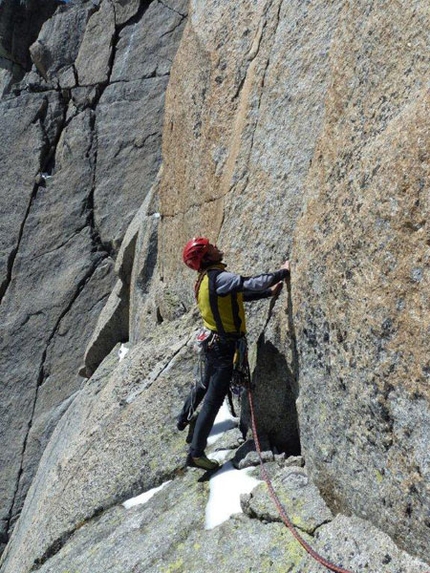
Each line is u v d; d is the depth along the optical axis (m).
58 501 6.10
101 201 14.52
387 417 3.72
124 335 11.47
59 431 9.68
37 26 16.78
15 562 6.36
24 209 14.99
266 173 6.07
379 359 3.75
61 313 13.95
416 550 3.59
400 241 3.61
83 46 15.71
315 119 5.60
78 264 14.16
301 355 4.68
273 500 4.48
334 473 4.24
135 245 10.84
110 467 5.97
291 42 6.14
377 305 3.75
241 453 5.30
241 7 7.13
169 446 5.84
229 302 5.11
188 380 6.38
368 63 4.30
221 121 7.07
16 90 16.16
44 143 15.33
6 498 12.70
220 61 7.21
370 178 3.91
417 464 3.52
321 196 4.54
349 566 3.75
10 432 13.35
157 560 4.61
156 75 14.93
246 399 5.54
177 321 7.52
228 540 4.45
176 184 8.21
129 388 6.74
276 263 5.71
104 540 5.17
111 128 14.96
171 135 8.38
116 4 15.66
